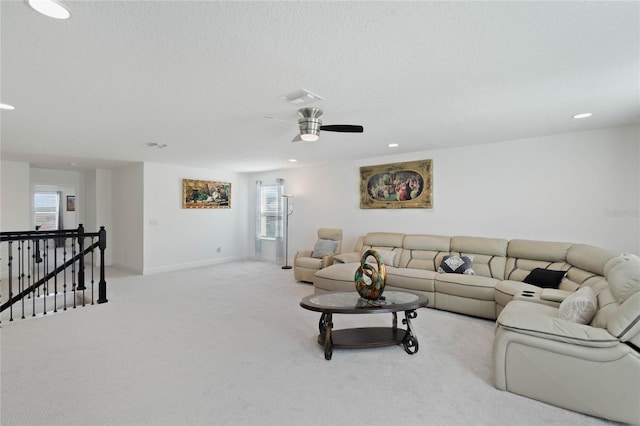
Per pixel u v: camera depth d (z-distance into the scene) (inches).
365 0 58.3
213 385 93.1
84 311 160.7
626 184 146.9
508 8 61.1
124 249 276.7
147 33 69.2
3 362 106.5
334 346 113.3
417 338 127.6
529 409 82.6
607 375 77.9
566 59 82.3
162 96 106.7
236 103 113.6
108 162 254.4
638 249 144.4
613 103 116.0
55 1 57.4
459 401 85.9
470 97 109.0
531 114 128.8
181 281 228.7
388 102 113.3
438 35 70.6
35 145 187.2
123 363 106.0
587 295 96.1
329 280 182.2
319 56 80.0
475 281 153.7
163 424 76.4
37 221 418.3
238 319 149.3
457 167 194.7
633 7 61.0
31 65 84.2
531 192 171.0
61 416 79.0
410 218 214.4
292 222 285.4
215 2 58.6
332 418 78.7
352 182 242.7
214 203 297.6
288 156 224.8
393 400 86.3
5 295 193.5
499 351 90.9
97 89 100.7
